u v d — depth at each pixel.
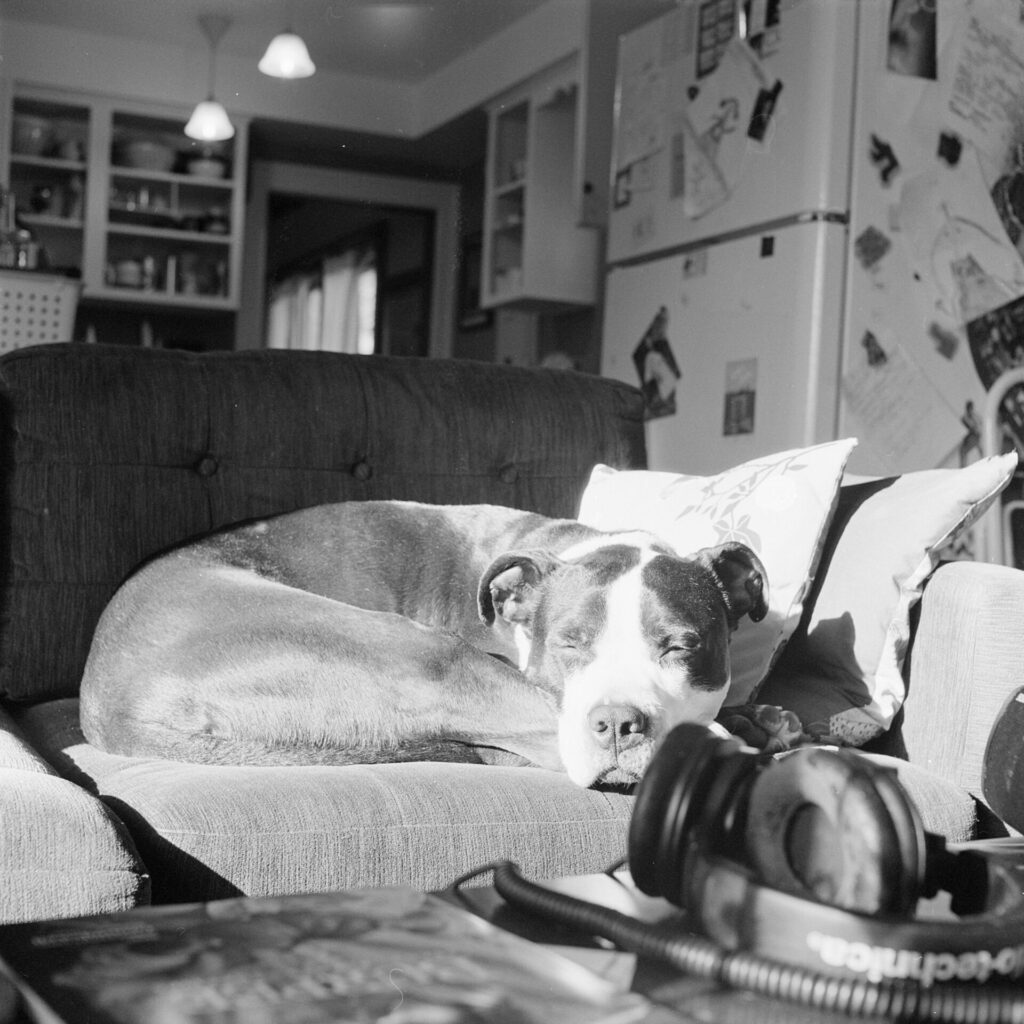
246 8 5.97
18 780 1.07
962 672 1.53
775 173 3.58
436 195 7.79
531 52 5.62
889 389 3.48
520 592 1.46
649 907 0.82
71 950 0.72
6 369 1.74
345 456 1.84
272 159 7.48
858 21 3.43
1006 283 3.62
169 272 6.68
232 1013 0.63
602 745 1.30
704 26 3.90
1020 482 3.60
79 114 6.59
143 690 1.42
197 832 1.16
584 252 5.59
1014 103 3.64
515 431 1.95
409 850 1.21
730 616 1.46
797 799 0.70
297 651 1.39
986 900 0.73
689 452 3.94
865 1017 0.64
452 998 0.66
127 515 1.71
